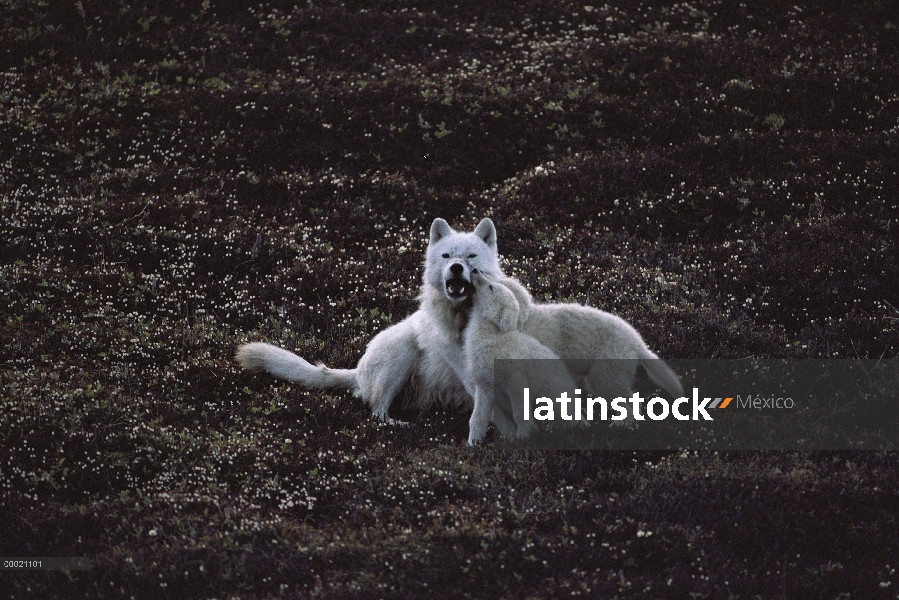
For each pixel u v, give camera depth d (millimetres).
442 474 21094
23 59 54312
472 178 48312
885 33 61594
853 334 29266
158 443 22469
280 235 39469
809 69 55750
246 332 31297
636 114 52906
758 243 37812
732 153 46312
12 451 21609
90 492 20703
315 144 49469
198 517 19328
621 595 15953
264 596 16609
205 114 50844
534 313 23984
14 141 45125
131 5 62406
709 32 64938
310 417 25359
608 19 66750
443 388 26797
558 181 45375
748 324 30734
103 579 17234
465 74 58062
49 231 37031
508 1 70562
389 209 43781
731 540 18047
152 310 32406
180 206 40812
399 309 33375
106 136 47438
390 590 16422
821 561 17453
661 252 38094
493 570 16906
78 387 25375
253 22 64188
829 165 44000
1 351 27609
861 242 36312
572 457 21750
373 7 68438
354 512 19859
